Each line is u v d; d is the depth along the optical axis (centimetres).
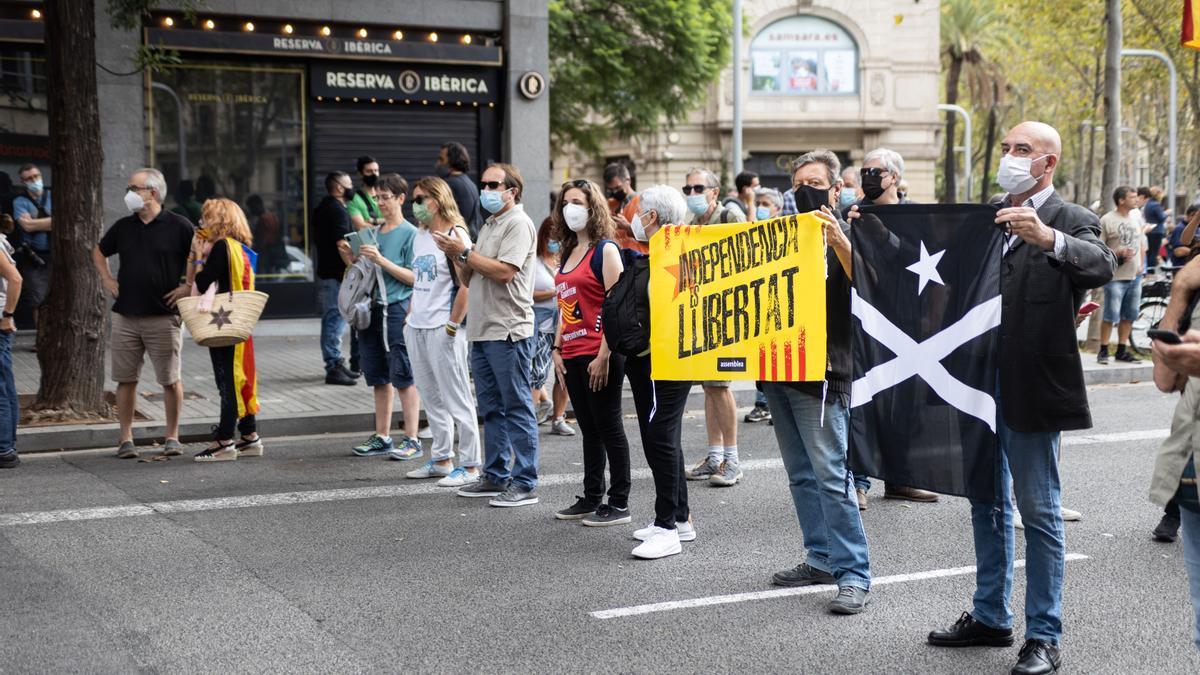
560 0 2347
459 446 777
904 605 529
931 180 4153
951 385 458
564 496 750
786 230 532
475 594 541
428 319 768
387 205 855
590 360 666
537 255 959
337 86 1623
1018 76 4897
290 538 639
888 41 4047
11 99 1462
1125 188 1363
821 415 517
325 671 441
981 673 444
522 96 1694
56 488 761
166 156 1555
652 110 2603
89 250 967
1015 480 446
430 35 1650
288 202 1630
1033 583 443
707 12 2539
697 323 570
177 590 542
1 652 458
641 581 563
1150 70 3023
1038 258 433
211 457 861
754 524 679
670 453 610
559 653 462
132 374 862
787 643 477
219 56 1566
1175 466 373
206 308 824
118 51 1473
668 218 596
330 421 1000
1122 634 490
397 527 665
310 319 1653
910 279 466
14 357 1307
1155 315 1547
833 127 4053
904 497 746
